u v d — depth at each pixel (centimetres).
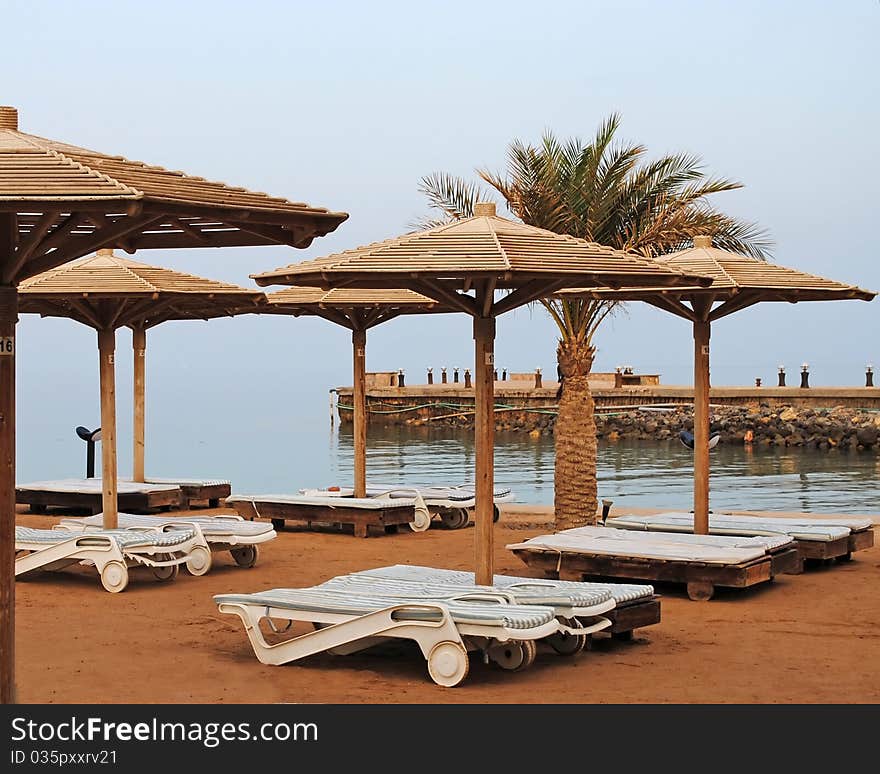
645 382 5228
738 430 4312
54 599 1160
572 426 1661
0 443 663
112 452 1368
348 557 1441
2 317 661
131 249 854
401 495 1761
